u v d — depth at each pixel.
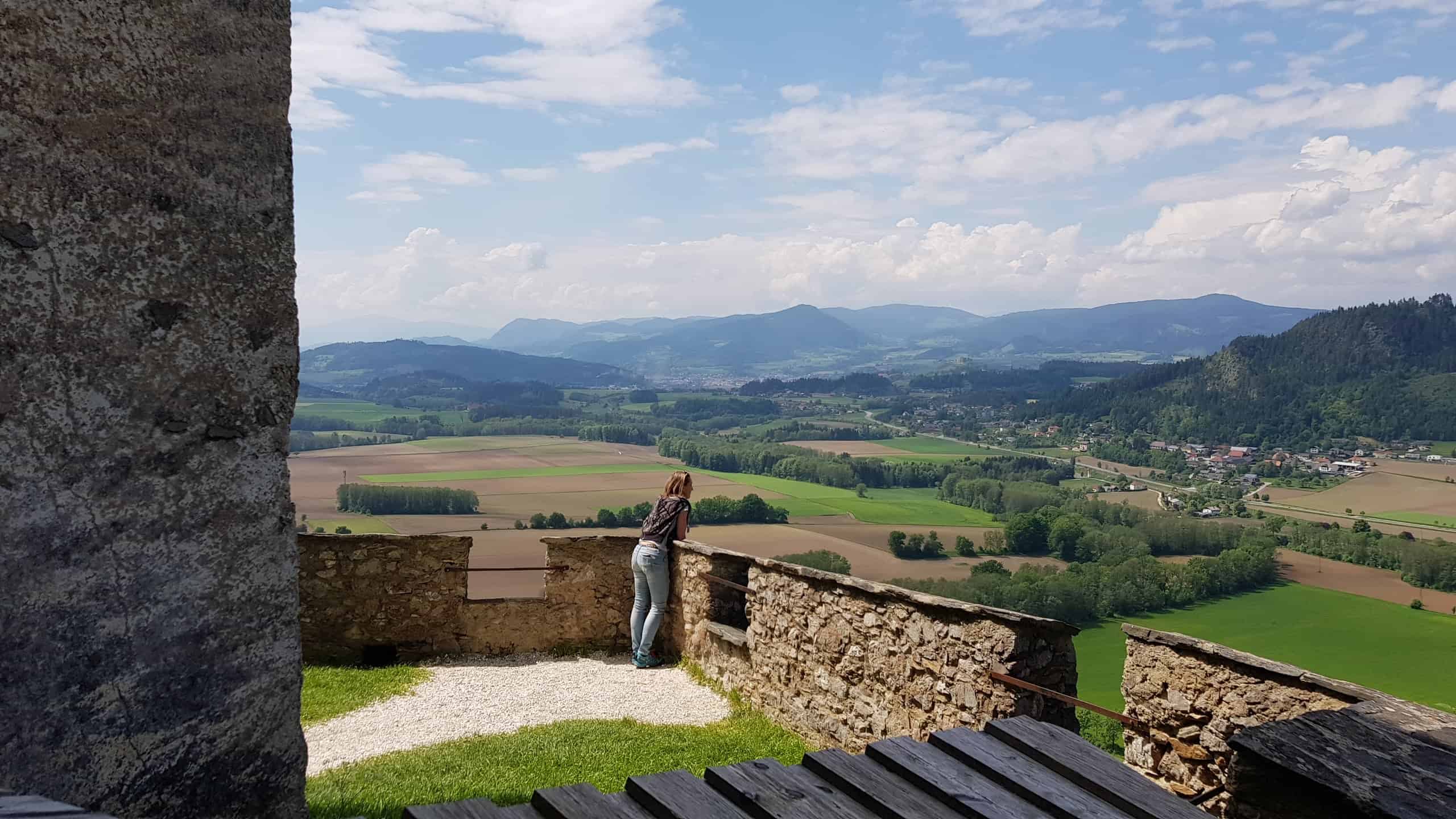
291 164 2.02
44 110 1.57
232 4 1.89
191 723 1.81
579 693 7.23
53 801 1.34
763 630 6.92
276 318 1.98
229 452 1.88
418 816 1.64
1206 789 4.11
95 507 1.65
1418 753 1.52
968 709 5.06
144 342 1.73
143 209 1.73
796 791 1.74
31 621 1.55
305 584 7.88
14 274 1.53
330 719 6.43
